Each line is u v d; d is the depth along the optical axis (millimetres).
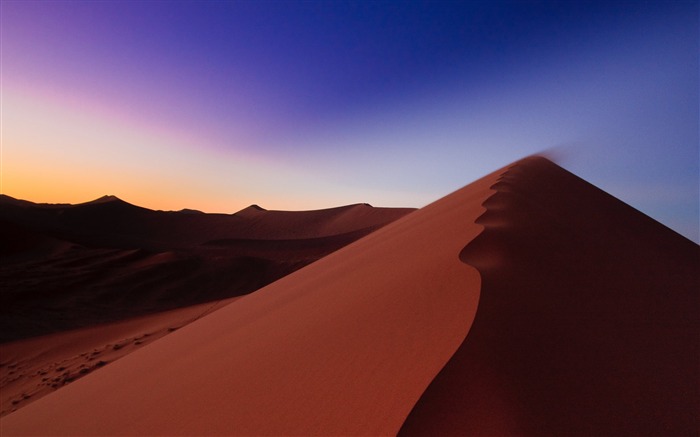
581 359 2363
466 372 2070
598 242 5949
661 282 4438
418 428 1716
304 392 2652
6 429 6219
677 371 2395
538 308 3006
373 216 121250
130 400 4863
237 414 2852
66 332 25906
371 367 2541
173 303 39219
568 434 1722
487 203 7570
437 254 4938
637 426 1846
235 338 5754
